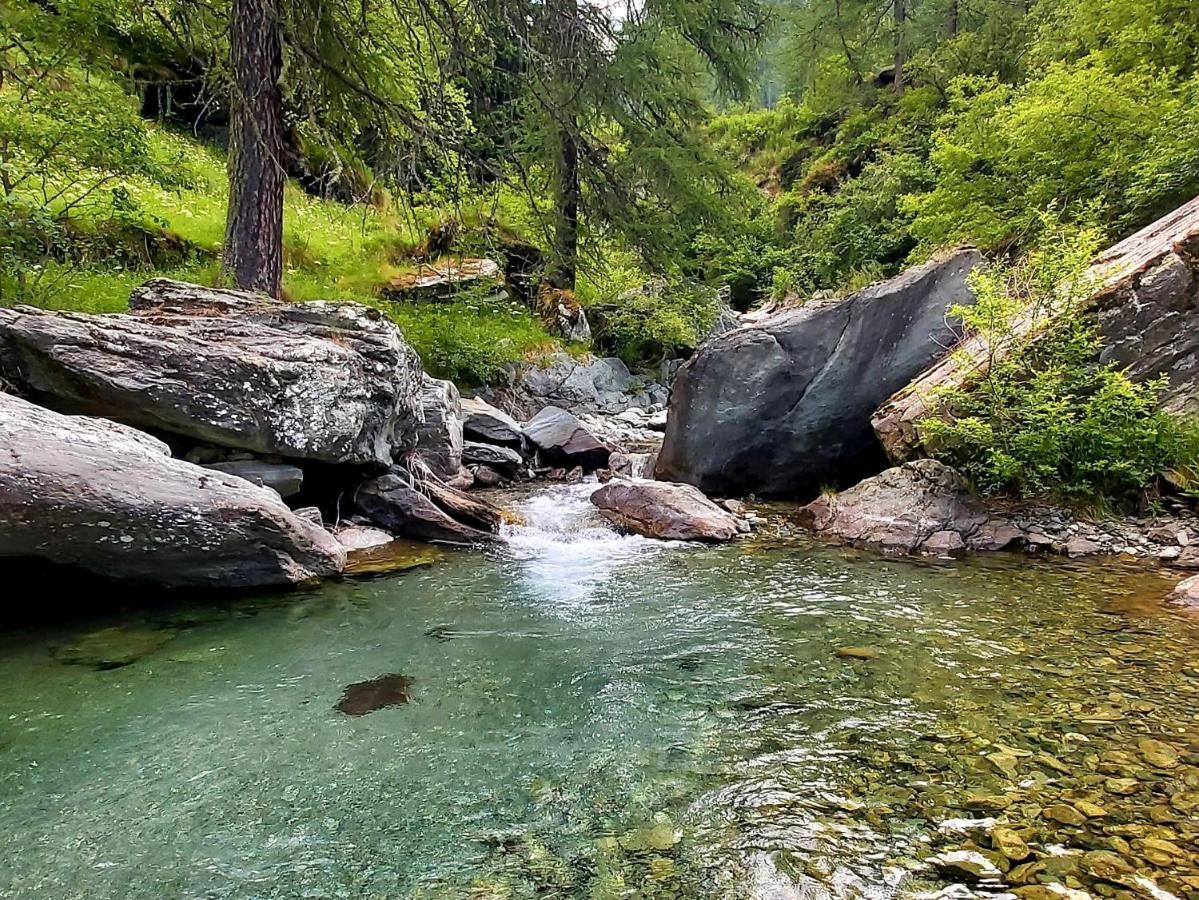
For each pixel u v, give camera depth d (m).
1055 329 6.57
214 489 4.72
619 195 12.72
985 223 12.21
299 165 14.25
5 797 2.58
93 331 5.25
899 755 2.85
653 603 4.96
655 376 17.78
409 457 7.86
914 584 5.26
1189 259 6.48
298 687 3.56
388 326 7.34
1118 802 2.47
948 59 23.34
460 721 3.24
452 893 2.11
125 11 8.41
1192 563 5.48
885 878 2.12
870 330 8.51
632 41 12.20
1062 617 4.43
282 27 7.97
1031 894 2.03
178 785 2.69
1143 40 11.80
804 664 3.85
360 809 2.55
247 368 5.68
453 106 9.91
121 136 8.05
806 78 30.81
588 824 2.46
